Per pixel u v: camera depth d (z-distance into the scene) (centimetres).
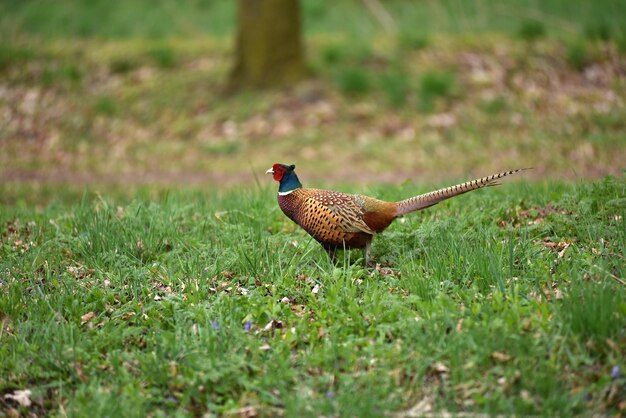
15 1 3269
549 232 970
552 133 2111
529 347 675
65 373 733
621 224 914
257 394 679
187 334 765
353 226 884
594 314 688
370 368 693
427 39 2627
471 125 2177
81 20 3088
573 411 627
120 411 655
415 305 783
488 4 2977
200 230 1063
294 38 2445
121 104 2475
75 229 1100
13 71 2667
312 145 2153
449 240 909
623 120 2142
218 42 2789
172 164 2127
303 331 757
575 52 2456
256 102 2367
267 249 931
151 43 2781
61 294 854
